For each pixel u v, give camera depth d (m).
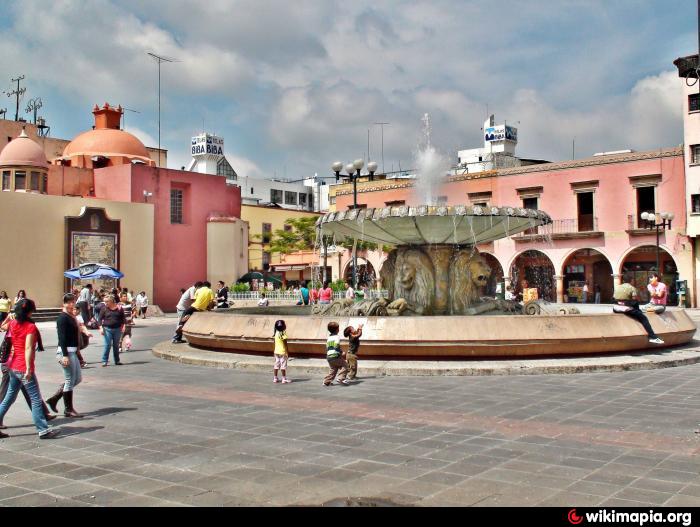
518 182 38.94
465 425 6.64
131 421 7.17
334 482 4.84
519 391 8.59
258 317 11.95
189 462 5.45
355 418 7.07
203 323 13.00
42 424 6.41
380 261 41.47
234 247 39.03
